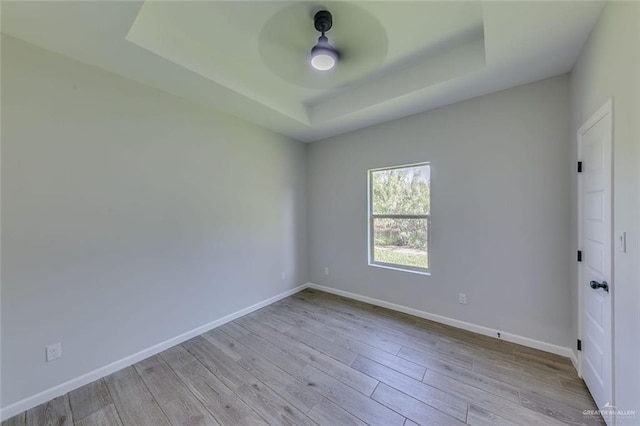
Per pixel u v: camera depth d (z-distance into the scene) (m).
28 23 1.56
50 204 1.84
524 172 2.40
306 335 2.71
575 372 2.03
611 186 1.43
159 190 2.45
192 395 1.86
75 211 1.95
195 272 2.74
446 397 1.80
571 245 2.16
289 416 1.66
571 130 2.11
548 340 2.32
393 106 2.81
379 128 3.38
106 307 2.11
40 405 1.77
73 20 1.54
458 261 2.80
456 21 1.86
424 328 2.82
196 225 2.75
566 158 2.19
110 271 2.13
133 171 2.27
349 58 2.31
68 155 1.92
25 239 1.74
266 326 2.93
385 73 2.60
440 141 2.88
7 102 1.68
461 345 2.46
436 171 2.92
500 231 2.54
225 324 3.00
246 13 1.78
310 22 1.85
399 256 3.36
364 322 2.99
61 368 1.88
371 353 2.36
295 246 4.08
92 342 2.03
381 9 1.73
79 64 1.96
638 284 1.19
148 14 1.79
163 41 1.91
